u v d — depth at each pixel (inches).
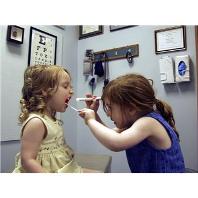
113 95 29.3
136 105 28.8
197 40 46.8
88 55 66.3
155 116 29.0
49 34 59.1
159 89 54.4
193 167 49.1
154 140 27.8
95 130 29.1
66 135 63.9
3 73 47.2
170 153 28.1
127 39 60.9
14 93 49.1
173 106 52.1
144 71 57.3
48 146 32.2
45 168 31.1
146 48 57.5
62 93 34.1
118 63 61.7
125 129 30.3
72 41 68.2
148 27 57.5
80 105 67.8
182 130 50.8
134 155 30.0
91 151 65.1
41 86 33.4
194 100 49.8
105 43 64.9
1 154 46.7
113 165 61.0
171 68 51.4
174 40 53.2
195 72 50.1
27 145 29.9
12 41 48.8
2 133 46.6
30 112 32.8
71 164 33.6
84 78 68.1
